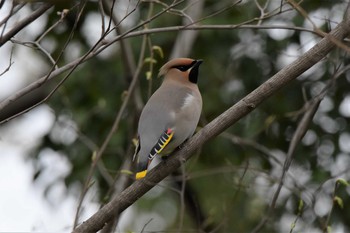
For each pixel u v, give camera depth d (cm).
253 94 850
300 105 1404
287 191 1341
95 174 1357
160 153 946
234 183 1212
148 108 959
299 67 843
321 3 1355
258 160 1409
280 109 1404
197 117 969
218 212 1398
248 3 1370
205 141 872
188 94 977
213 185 1438
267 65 1427
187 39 1343
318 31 771
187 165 1434
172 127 927
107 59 1446
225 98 1432
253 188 1371
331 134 1409
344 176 1357
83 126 1406
